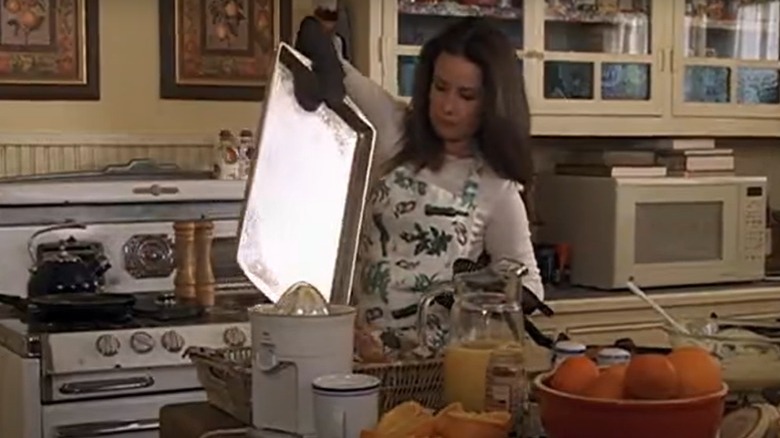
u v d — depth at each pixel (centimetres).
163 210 312
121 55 332
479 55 201
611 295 357
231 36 344
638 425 114
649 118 384
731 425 134
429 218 205
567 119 370
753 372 154
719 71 398
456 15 355
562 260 377
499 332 156
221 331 269
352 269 198
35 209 299
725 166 393
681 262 375
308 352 143
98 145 330
